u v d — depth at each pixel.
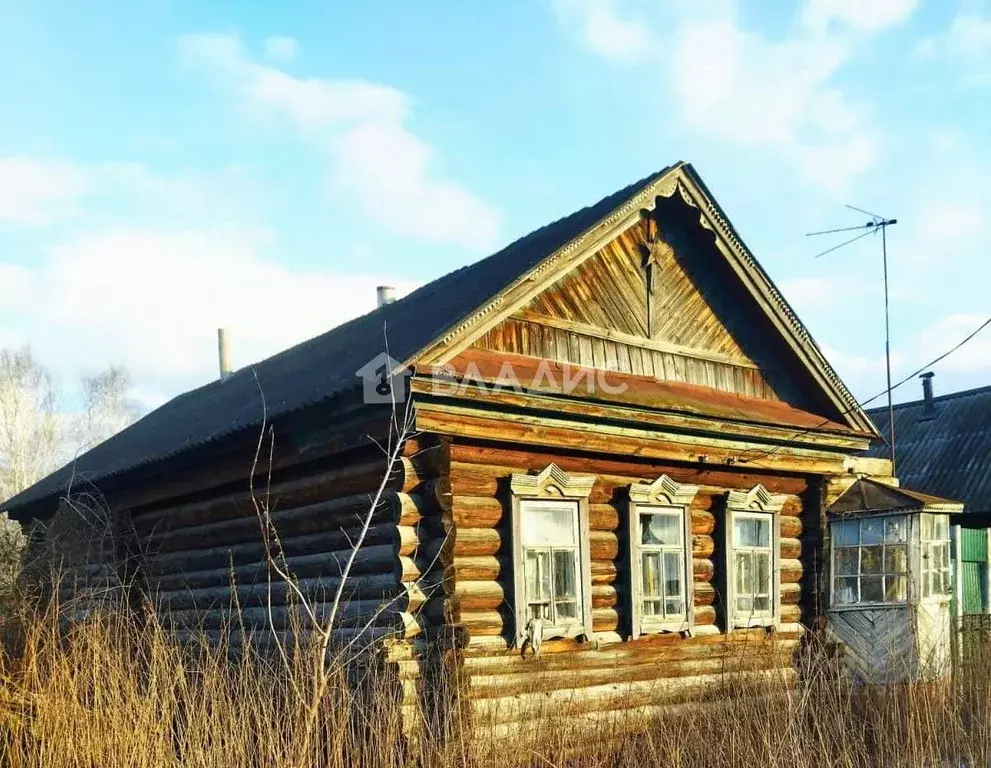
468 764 7.20
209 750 6.61
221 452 10.31
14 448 33.66
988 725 8.66
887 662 10.23
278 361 14.91
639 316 10.70
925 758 8.30
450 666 7.86
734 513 10.90
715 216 11.12
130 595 11.89
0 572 11.72
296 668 6.88
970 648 11.10
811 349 11.98
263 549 10.12
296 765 6.46
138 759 6.64
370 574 8.60
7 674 7.36
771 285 11.59
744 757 7.70
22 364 35.19
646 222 10.95
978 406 20.30
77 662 7.20
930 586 11.70
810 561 11.78
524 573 8.72
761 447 11.02
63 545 12.47
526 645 8.59
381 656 7.87
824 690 9.06
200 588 11.18
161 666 7.21
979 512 17.52
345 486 8.91
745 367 11.86
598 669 9.20
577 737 8.23
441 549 8.08
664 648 9.86
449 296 10.59
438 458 8.20
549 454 9.20
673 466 10.34
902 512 11.73
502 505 8.72
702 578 10.50
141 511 12.72
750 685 9.32
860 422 12.36
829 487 12.27
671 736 7.99
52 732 6.78
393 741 6.94
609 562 9.60
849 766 7.86
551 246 9.97
